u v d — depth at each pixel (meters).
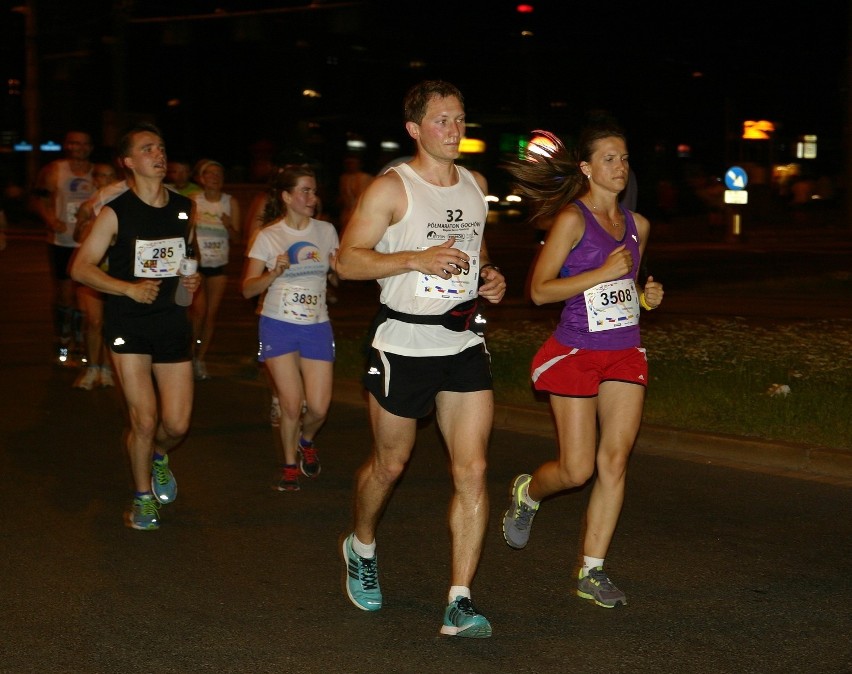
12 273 22.84
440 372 4.76
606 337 5.12
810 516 6.50
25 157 47.38
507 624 4.93
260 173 38.84
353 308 17.28
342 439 8.77
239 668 4.47
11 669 4.48
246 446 8.54
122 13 23.97
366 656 4.58
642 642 4.70
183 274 6.12
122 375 6.25
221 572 5.66
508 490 7.26
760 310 15.53
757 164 45.16
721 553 5.86
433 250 4.50
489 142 37.44
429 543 6.13
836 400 8.51
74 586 5.46
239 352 12.91
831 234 33.56
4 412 9.70
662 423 8.38
